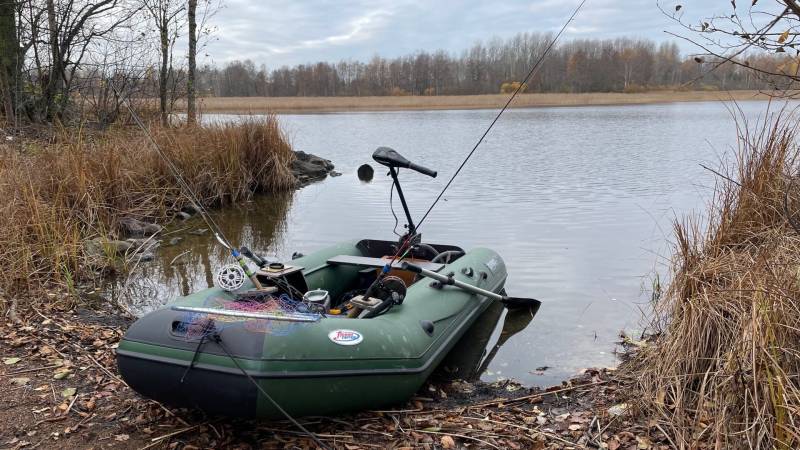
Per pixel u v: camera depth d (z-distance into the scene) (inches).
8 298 197.9
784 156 193.6
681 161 567.5
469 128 1053.8
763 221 185.8
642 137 816.9
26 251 216.2
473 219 341.1
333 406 127.8
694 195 398.0
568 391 153.5
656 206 365.7
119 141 356.5
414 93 2753.4
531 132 942.4
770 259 153.3
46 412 134.0
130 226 304.0
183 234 315.3
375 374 131.1
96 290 223.0
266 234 318.0
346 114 1659.7
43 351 162.7
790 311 130.5
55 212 251.6
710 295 151.5
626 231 310.0
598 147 705.0
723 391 125.6
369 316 150.4
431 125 1149.7
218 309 124.5
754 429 116.1
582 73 2301.9
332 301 189.5
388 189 446.9
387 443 127.0
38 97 450.0
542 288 231.0
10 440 123.3
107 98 457.1
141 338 123.6
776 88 132.7
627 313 206.5
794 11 113.6
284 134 465.4
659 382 141.1
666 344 149.9
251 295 140.2
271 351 118.3
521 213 354.9
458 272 193.9
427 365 144.9
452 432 132.0
